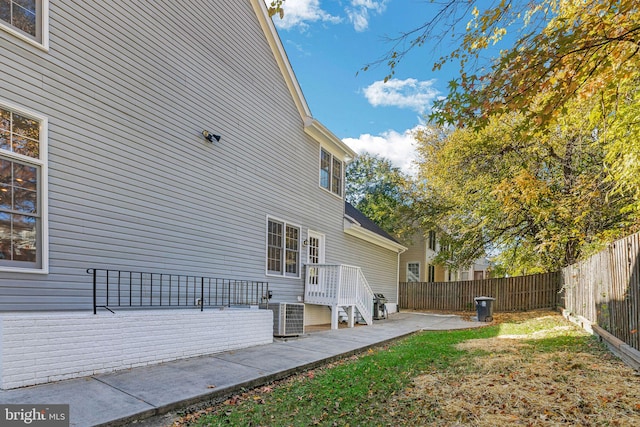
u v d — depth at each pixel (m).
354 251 13.77
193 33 7.32
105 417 3.29
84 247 5.27
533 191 10.98
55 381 4.15
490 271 23.84
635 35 3.14
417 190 19.75
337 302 9.88
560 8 4.21
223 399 4.14
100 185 5.54
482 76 3.42
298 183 10.59
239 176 8.34
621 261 5.46
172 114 6.77
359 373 5.09
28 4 4.87
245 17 8.79
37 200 4.81
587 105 6.09
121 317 4.88
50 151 4.95
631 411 3.22
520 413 3.37
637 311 4.74
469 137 12.77
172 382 4.39
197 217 7.17
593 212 10.25
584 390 3.83
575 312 9.35
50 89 4.99
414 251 23.16
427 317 14.30
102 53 5.68
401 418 3.44
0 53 4.52
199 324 5.94
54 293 4.89
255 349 6.59
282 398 4.14
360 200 29.41
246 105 8.68
